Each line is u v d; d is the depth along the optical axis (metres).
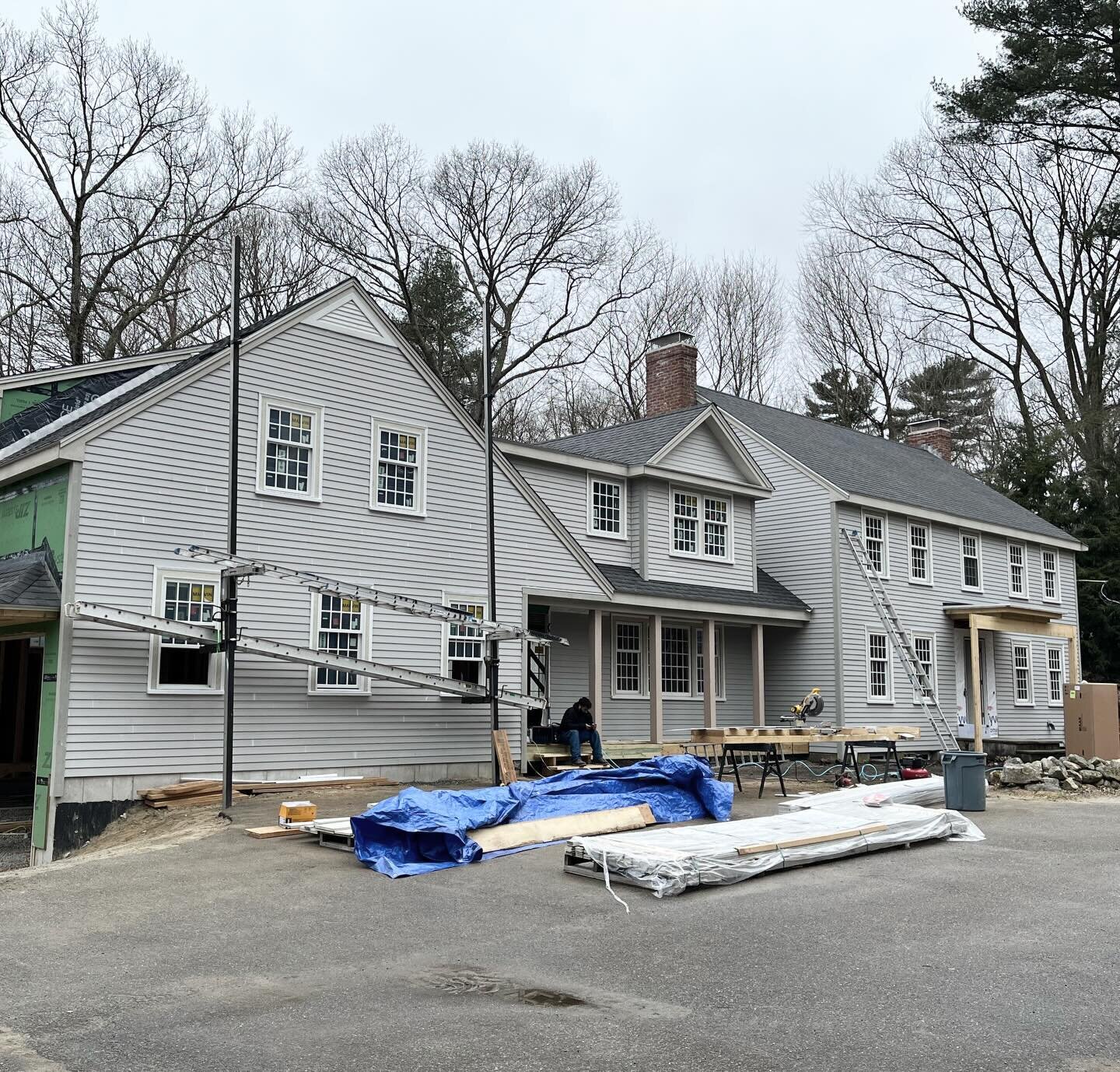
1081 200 41.41
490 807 12.23
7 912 8.97
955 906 9.30
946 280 45.09
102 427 14.57
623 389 45.44
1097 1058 5.68
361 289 17.83
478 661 18.80
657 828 13.14
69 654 14.00
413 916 8.91
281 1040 5.94
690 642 24.91
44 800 13.95
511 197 41.81
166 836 12.78
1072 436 40.41
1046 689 33.19
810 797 15.04
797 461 27.14
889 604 26.66
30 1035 6.01
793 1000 6.68
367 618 17.28
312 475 16.91
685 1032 6.09
